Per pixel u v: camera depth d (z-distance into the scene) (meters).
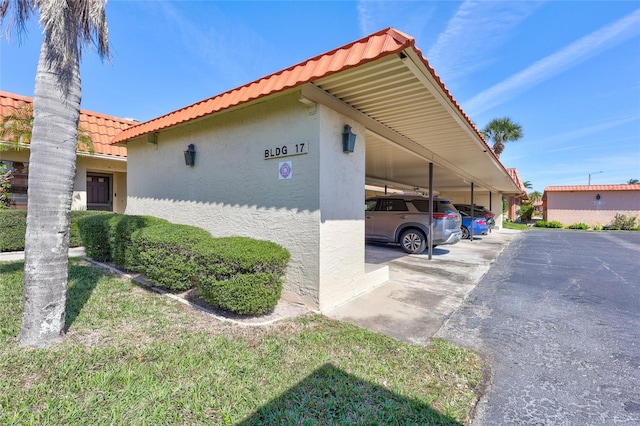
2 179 7.71
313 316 3.85
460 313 4.30
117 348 2.87
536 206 49.00
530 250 10.86
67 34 2.89
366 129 5.00
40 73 2.84
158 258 4.36
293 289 4.30
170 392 2.26
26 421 1.92
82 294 4.29
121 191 11.23
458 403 2.31
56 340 2.95
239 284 3.50
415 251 9.41
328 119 4.13
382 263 7.80
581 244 12.76
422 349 3.14
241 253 3.56
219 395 2.26
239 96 4.52
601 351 3.24
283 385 2.42
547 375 2.76
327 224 4.15
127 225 5.26
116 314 3.65
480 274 6.78
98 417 1.98
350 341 3.23
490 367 2.88
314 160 4.02
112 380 2.37
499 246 11.78
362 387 2.44
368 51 3.11
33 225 2.85
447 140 6.42
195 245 4.17
